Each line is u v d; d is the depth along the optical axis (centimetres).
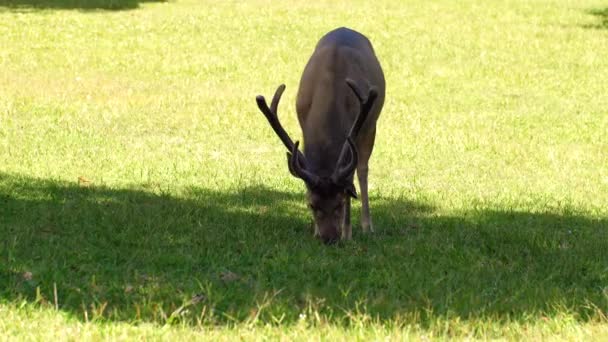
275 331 1561
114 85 4609
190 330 1552
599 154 3544
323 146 2247
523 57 5816
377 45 6100
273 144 3550
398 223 2525
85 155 3183
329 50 2398
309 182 2145
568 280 2031
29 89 4362
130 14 7025
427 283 1914
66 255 2020
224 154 3341
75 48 5625
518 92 4812
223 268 1981
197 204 2580
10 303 1648
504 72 5322
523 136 3816
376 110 2481
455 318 1664
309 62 2439
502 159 3438
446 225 2498
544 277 2036
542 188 3033
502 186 3050
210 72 5103
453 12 7644
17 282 1794
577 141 3766
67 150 3241
